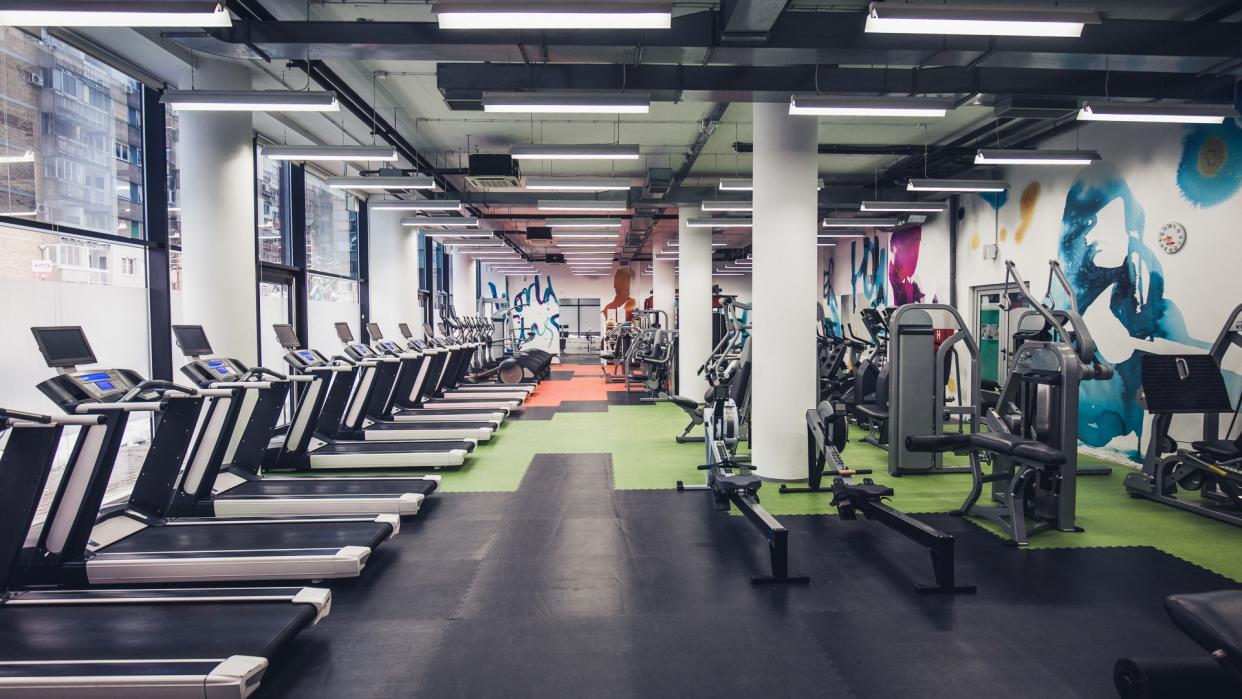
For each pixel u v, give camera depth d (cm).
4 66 419
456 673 248
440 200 842
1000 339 823
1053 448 408
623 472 571
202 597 271
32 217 437
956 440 418
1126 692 191
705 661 256
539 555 371
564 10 323
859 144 835
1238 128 511
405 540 396
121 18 318
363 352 651
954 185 740
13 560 288
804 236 532
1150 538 400
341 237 995
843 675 246
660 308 1418
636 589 324
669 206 1035
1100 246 652
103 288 494
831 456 411
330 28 423
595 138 837
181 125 534
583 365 1878
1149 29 433
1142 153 600
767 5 376
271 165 777
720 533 409
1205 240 539
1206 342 539
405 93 668
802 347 534
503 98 467
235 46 427
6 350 418
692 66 503
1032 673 247
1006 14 339
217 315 539
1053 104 539
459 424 724
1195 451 475
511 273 2200
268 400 472
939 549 318
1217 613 164
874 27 348
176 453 377
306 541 340
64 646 232
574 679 243
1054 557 367
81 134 479
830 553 373
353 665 254
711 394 580
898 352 557
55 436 294
